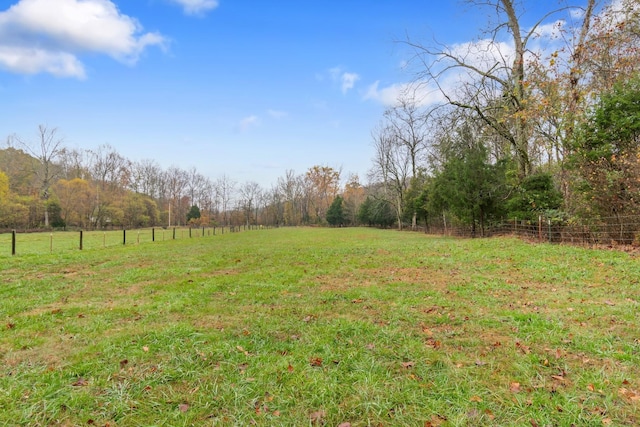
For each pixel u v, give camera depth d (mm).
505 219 18797
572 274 7414
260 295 6539
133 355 3746
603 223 11242
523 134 16656
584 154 11594
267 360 3594
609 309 4996
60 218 44719
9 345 4086
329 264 10445
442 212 28594
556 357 3543
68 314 5383
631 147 10539
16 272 9406
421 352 3750
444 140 20000
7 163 44750
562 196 15242
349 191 74438
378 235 29922
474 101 17469
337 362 3545
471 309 5297
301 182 79625
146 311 5527
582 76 13539
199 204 74938
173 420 2631
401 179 45531
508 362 3475
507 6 16109
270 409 2764
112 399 2889
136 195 56969
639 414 2590
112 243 21953
